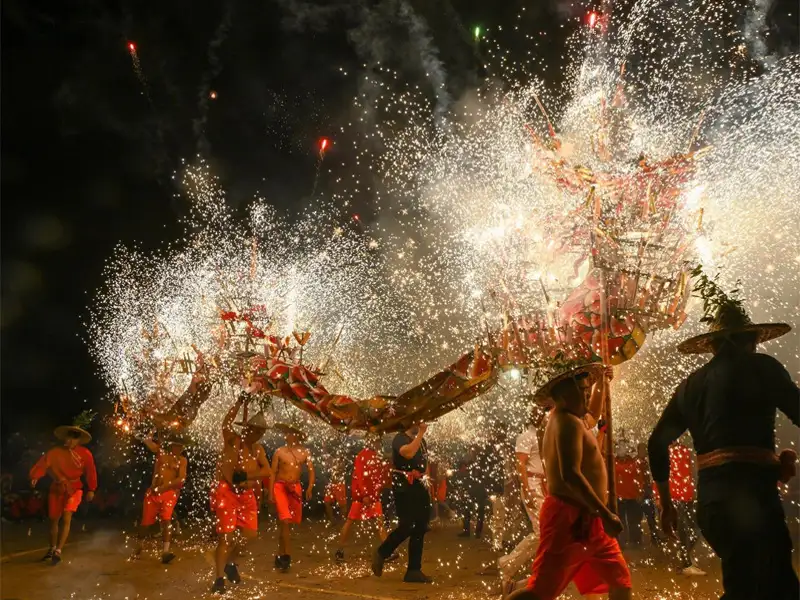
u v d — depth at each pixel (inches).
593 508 172.9
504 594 261.7
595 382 199.0
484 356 219.8
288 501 357.4
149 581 328.2
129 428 402.9
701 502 165.9
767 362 169.6
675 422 179.3
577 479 174.6
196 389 330.6
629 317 209.6
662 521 179.5
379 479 383.9
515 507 332.2
